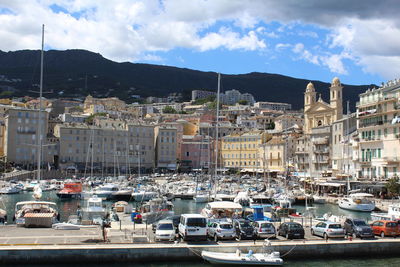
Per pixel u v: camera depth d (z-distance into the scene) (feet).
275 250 158.30
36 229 188.14
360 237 173.06
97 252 149.79
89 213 253.85
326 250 161.38
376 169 380.78
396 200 336.08
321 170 536.83
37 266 146.61
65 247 149.59
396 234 177.58
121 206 288.30
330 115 616.80
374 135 387.55
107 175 652.89
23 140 654.53
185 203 380.17
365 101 412.77
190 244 159.63
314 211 278.46
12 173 572.51
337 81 615.16
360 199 314.55
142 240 164.76
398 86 374.22
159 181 575.38
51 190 472.03
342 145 477.36
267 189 413.39
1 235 172.55
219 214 220.84
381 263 157.48
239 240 169.27
